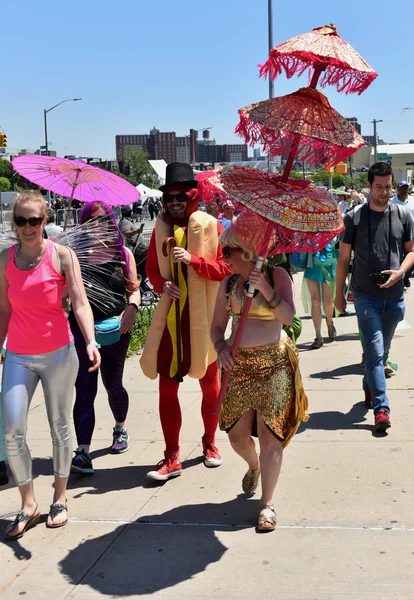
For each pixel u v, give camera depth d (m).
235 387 3.86
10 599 3.28
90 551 3.70
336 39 3.63
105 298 4.87
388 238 5.50
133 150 76.06
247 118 3.67
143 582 3.37
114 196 5.04
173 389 4.60
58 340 3.86
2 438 4.55
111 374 5.10
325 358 7.91
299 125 3.52
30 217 3.67
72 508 4.23
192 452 5.08
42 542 3.81
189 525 3.94
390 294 5.54
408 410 5.76
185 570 3.45
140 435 5.54
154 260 4.71
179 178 4.57
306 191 3.64
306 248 3.73
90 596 3.27
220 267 4.48
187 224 4.65
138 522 4.01
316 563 3.44
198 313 4.54
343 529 3.78
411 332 8.91
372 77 3.60
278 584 3.28
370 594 3.15
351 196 15.42
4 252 3.84
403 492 4.20
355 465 4.65
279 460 3.81
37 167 5.11
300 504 4.11
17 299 3.76
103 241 4.65
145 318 9.92
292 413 3.82
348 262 5.70
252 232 3.67
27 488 3.94
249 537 3.75
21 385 3.84
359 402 6.13
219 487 4.45
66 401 3.97
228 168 3.77
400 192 13.13
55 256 3.84
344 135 3.56
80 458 4.73
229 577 3.36
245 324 3.85
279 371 3.81
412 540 3.62
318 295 8.40
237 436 3.96
